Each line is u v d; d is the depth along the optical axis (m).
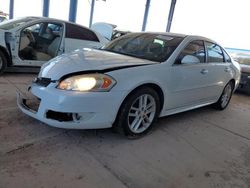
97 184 2.26
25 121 3.23
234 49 14.88
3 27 5.37
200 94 4.09
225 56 4.75
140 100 3.09
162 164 2.72
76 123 2.71
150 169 2.59
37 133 2.98
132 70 2.96
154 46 3.68
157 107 3.31
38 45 5.62
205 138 3.57
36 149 2.66
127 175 2.44
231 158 3.10
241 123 4.48
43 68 3.13
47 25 5.74
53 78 2.80
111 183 2.29
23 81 5.09
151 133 3.42
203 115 4.60
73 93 2.64
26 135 2.91
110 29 7.85
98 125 2.81
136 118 3.12
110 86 2.74
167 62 3.37
